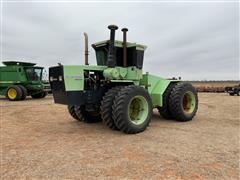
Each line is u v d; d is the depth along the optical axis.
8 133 5.25
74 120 7.02
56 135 4.99
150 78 6.48
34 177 2.83
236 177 2.77
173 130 5.36
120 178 2.76
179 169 3.01
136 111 5.41
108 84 5.56
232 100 14.36
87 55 5.93
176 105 6.39
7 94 15.05
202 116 7.53
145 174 2.87
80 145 4.18
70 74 4.95
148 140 4.45
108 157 3.50
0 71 15.80
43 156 3.59
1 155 3.66
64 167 3.13
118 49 5.77
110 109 5.09
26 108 10.29
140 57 6.10
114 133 5.11
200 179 2.72
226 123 6.26
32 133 5.23
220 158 3.41
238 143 4.21
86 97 5.21
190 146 4.02
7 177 2.84
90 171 2.98
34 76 16.12
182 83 6.74
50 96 19.33
